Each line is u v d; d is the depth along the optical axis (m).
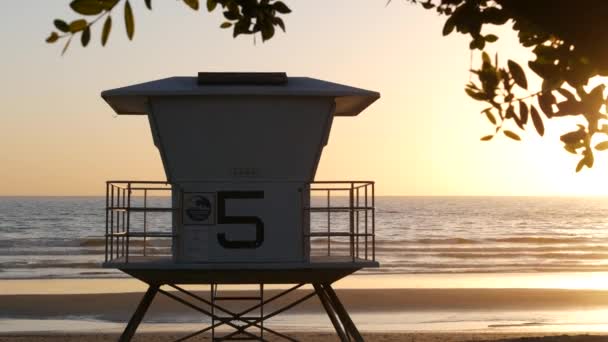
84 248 55.56
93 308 24.88
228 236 10.23
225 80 10.40
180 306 25.14
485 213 143.50
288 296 27.48
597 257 51.16
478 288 30.78
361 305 25.33
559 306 25.56
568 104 5.73
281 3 6.65
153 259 10.87
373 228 10.55
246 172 10.27
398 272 39.78
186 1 5.73
